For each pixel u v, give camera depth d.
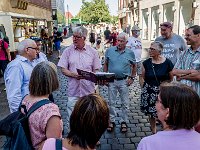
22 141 2.09
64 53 4.35
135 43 8.48
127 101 5.27
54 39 19.27
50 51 18.97
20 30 14.55
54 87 2.37
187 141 1.70
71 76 4.27
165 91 1.76
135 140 4.92
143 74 4.58
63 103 7.28
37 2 23.31
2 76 10.53
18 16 14.24
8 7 14.44
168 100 1.72
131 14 35.75
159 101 1.79
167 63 4.42
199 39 3.71
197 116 1.73
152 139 1.74
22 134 2.10
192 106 1.70
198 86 3.71
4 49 9.30
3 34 11.15
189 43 3.78
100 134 1.69
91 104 1.67
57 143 1.69
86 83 4.38
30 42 3.43
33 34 17.72
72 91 4.45
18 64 3.25
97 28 29.61
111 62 5.03
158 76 4.40
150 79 4.47
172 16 20.56
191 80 3.70
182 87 1.76
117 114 6.20
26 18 16.72
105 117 1.69
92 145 1.68
